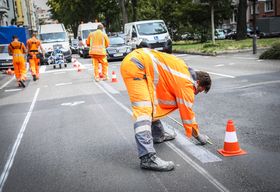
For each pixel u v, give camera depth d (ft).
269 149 17.54
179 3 139.85
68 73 64.49
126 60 15.80
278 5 185.26
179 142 19.34
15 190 14.88
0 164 18.20
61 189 14.66
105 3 192.24
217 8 120.26
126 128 23.30
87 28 114.83
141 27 88.12
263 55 60.18
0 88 51.42
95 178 15.49
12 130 25.20
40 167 17.34
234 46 85.20
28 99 38.68
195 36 142.20
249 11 204.23
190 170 15.60
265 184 13.85
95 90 41.01
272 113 24.56
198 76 16.35
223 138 19.65
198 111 26.66
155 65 15.67
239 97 30.76
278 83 35.88
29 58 57.16
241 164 15.88
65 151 19.49
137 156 17.88
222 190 13.60
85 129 23.79
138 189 14.14
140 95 15.56
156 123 19.21
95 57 49.19
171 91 15.92
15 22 166.91
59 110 30.94
